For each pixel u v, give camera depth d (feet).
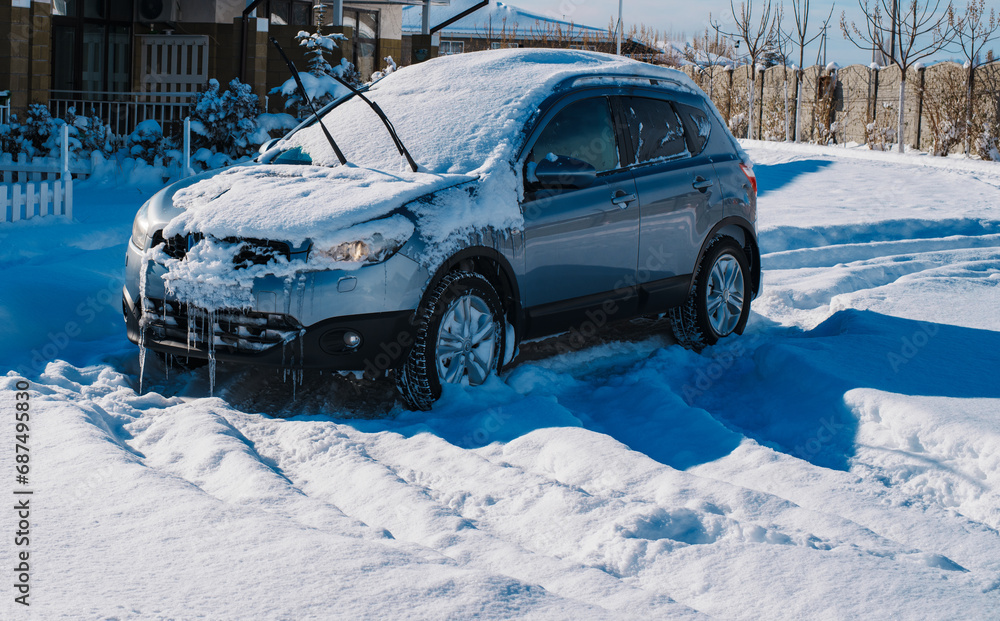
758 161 73.92
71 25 58.54
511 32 140.46
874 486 13.28
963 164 69.82
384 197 15.65
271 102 56.24
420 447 13.76
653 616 8.67
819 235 38.01
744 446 14.33
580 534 10.84
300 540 9.68
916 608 9.09
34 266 23.20
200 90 56.65
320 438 13.97
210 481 12.13
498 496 12.01
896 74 92.32
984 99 82.23
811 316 25.85
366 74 72.38
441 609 8.25
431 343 15.78
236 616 7.98
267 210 15.56
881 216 42.45
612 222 18.89
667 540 10.48
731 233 22.90
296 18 65.82
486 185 16.89
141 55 61.46
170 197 17.35
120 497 10.77
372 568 9.05
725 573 9.83
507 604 8.45
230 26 59.77
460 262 16.61
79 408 14.21
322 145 19.11
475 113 18.52
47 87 51.26
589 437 14.08
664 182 20.24
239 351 15.40
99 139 48.60
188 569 8.91
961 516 12.30
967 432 14.52
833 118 101.24
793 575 9.75
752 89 105.50
